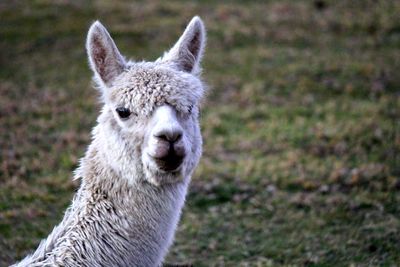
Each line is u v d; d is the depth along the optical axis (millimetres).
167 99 18750
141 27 78062
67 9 86125
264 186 39219
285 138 47719
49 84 62094
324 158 43719
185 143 18422
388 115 51875
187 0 93188
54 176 39812
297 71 63812
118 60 19984
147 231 19453
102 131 19906
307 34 77125
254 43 73875
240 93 58344
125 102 18922
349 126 48906
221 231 33562
